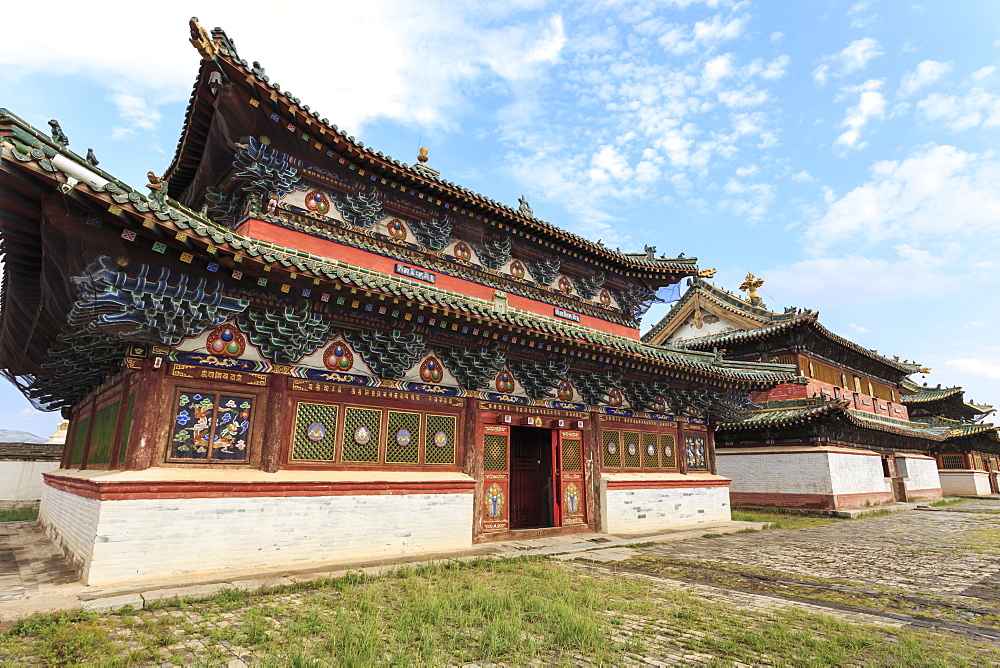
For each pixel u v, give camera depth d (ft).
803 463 104.22
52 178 27.32
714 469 81.51
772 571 44.78
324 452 43.96
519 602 31.94
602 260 74.59
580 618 28.14
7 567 40.32
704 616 30.63
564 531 60.64
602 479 65.31
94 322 33.81
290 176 48.08
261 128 44.73
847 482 106.22
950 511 114.01
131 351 36.22
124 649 23.17
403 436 48.93
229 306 38.52
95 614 27.25
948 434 167.02
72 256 31.78
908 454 142.10
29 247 34.45
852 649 25.38
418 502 47.62
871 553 55.06
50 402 65.62
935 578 43.24
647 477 69.87
